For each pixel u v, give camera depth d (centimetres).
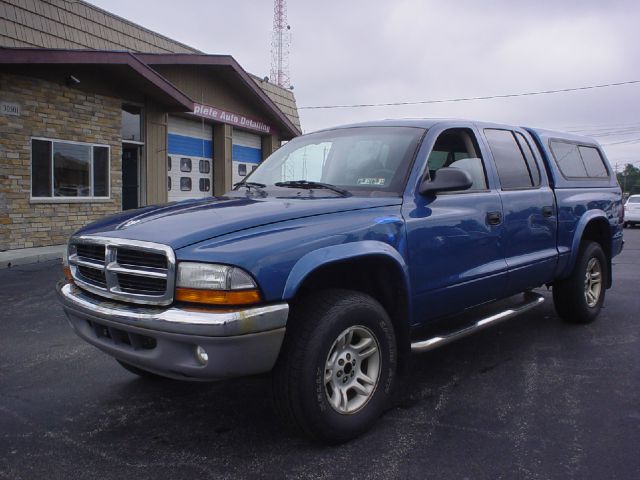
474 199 411
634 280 877
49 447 314
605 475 283
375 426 340
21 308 644
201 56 1517
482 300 430
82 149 1247
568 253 525
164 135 1513
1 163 1080
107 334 313
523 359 471
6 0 1120
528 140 511
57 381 418
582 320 573
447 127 417
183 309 271
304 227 304
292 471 288
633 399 383
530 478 280
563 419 350
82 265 324
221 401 381
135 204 1455
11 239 1105
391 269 344
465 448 312
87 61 1126
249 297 270
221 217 304
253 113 1908
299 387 291
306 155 433
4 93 1078
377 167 386
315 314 299
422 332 453
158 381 418
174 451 309
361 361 326
